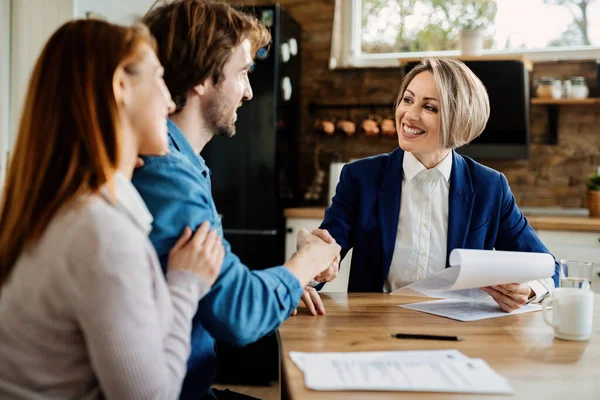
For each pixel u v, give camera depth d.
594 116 3.62
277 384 3.29
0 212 0.97
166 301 0.96
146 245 0.94
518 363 1.09
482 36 3.65
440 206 1.82
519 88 3.47
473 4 3.90
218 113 1.34
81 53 0.95
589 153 3.63
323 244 1.41
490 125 3.56
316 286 1.77
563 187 3.68
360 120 3.99
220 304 1.14
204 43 1.26
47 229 0.90
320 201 4.01
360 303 1.59
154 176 1.13
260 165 3.36
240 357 3.30
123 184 0.95
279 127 3.41
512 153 3.57
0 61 3.31
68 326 0.87
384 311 1.50
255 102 3.35
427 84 1.72
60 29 0.98
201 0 1.30
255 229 3.37
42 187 0.92
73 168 0.92
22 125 0.96
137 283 0.87
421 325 1.36
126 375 0.85
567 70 3.67
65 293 0.85
